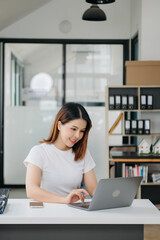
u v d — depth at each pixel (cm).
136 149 666
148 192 629
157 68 651
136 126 646
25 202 281
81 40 852
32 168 296
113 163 645
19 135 855
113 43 856
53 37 850
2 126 854
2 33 845
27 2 760
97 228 246
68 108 295
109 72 857
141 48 708
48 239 244
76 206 265
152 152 611
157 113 679
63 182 305
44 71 855
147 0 702
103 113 856
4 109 855
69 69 857
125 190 264
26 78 855
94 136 852
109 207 264
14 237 244
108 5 850
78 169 310
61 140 306
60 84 858
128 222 242
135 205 278
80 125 291
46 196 281
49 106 857
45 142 309
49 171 303
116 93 662
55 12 847
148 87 655
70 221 240
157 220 243
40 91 856
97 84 858
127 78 653
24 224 244
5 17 780
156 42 705
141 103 650
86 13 615
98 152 850
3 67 851
